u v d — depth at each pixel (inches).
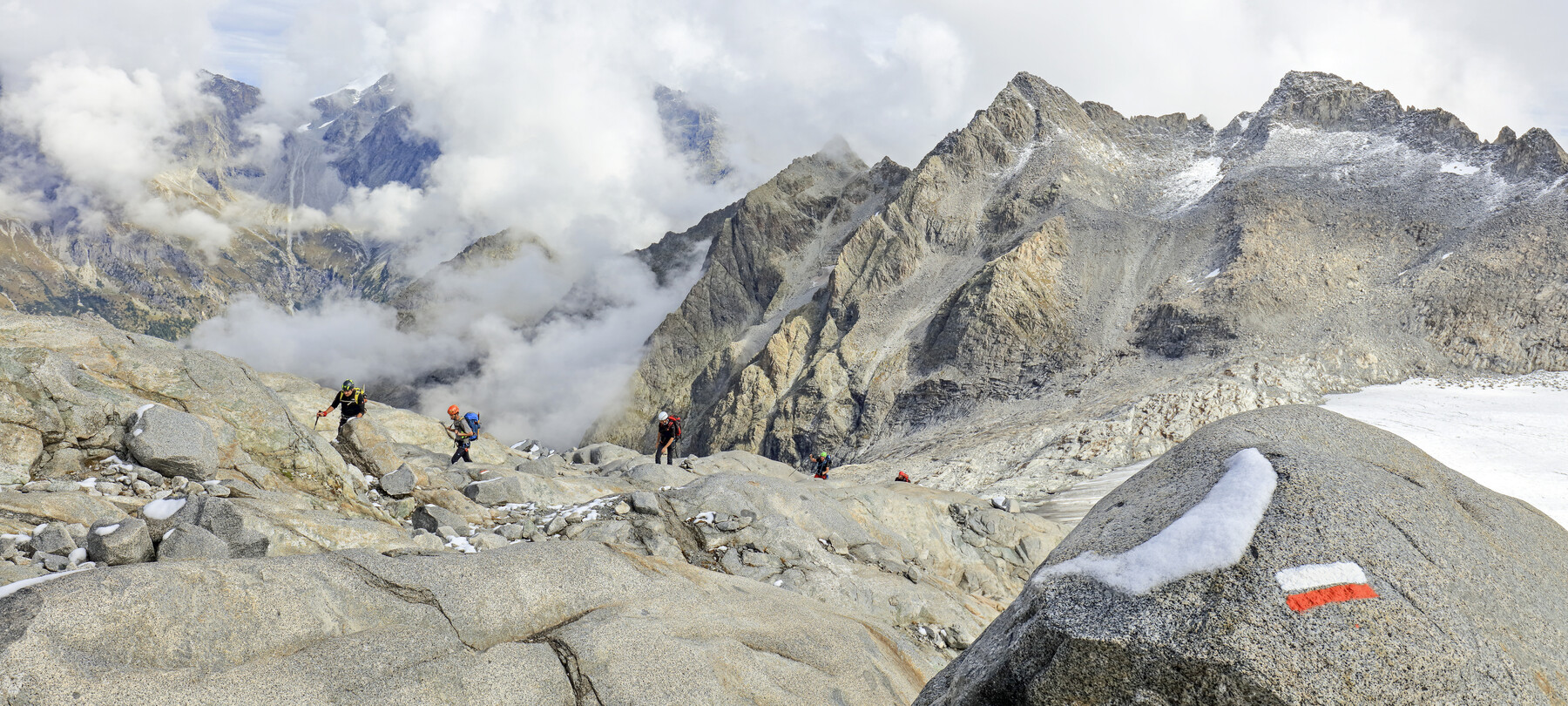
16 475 412.2
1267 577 170.7
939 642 540.7
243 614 244.4
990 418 4183.1
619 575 347.9
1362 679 156.5
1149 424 2945.4
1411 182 4938.5
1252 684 156.7
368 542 418.6
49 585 218.5
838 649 350.3
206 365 548.4
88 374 478.0
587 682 275.6
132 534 343.0
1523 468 2273.6
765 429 5152.6
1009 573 741.3
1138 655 167.6
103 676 199.9
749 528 594.2
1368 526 186.2
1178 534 187.6
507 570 319.9
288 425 553.3
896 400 4731.8
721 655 305.1
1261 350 3769.7
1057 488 2532.0
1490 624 175.9
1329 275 4276.6
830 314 5762.8
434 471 653.9
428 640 261.1
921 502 768.3
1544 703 161.8
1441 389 3316.9
